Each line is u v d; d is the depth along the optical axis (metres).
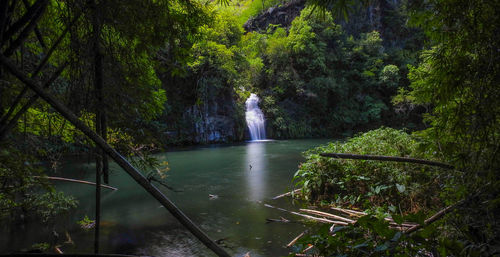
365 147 5.41
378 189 4.71
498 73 1.30
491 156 1.36
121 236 4.07
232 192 6.71
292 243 3.69
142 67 1.97
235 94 22.92
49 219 4.55
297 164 10.88
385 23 32.88
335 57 29.84
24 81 1.04
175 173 9.27
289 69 28.09
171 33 1.96
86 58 1.59
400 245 1.35
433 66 1.63
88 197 6.21
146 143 1.81
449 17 1.46
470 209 1.46
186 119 19.25
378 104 29.52
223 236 4.02
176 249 3.66
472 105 1.44
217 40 19.94
